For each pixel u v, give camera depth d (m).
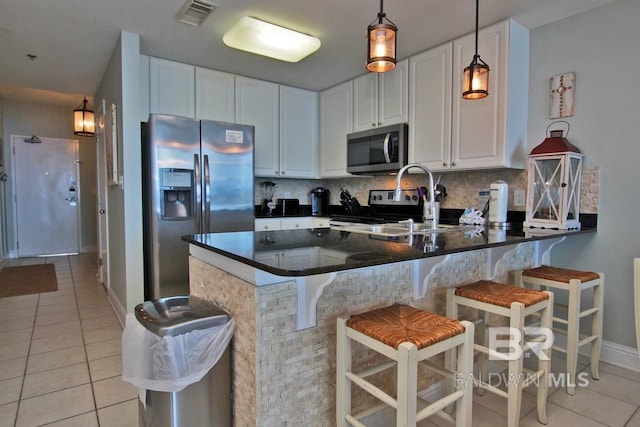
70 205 6.46
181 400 1.38
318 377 1.47
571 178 2.40
